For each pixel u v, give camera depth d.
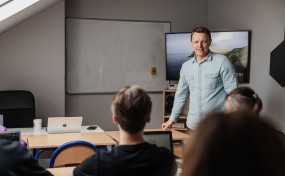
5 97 4.25
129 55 5.79
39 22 5.05
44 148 3.11
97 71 5.62
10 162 1.48
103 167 1.52
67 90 5.48
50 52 5.13
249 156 0.49
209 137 0.51
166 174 1.58
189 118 3.47
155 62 5.94
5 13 3.98
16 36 4.96
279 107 4.55
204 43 3.26
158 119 6.03
